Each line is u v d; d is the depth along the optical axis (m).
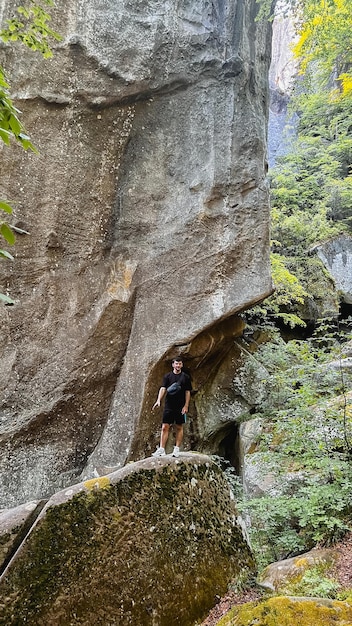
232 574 3.71
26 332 7.35
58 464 7.23
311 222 14.32
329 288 12.86
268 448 6.68
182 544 3.55
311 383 6.62
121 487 3.49
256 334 10.91
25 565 2.98
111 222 8.32
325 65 12.00
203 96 8.95
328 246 13.77
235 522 4.05
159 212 8.53
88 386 7.66
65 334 7.61
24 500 6.81
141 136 8.65
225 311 8.02
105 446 7.47
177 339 7.89
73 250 7.93
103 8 8.21
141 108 8.63
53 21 7.75
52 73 7.75
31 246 7.55
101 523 3.28
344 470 4.96
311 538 4.84
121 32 8.29
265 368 9.20
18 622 2.81
